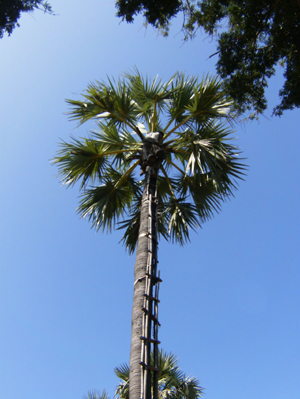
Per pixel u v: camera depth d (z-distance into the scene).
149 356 4.31
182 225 8.14
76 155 7.69
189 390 8.00
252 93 7.09
